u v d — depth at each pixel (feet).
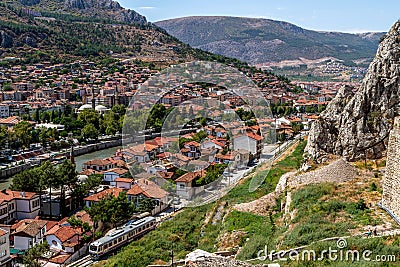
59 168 255.29
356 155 167.32
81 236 192.65
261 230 127.13
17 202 237.45
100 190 269.85
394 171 107.14
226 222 141.08
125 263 135.03
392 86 168.14
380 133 166.30
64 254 180.65
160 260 130.82
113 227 207.21
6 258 176.55
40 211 243.60
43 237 188.85
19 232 194.70
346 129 171.12
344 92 182.39
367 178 140.15
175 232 146.82
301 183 147.23
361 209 114.01
